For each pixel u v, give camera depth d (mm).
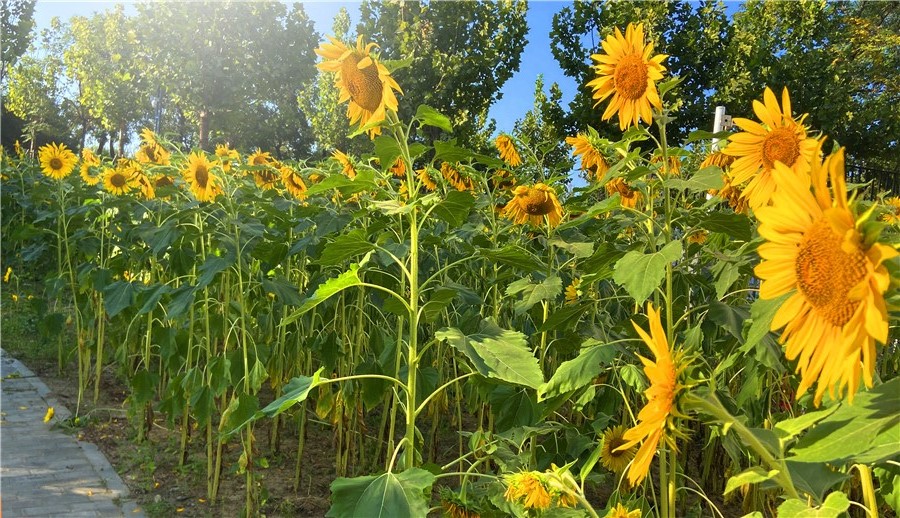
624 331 3152
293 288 3814
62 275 5699
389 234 4000
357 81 2455
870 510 1335
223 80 23641
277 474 4328
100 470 4207
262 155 6305
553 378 2207
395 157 2584
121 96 26016
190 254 4516
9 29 21953
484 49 15578
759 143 2039
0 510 3576
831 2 15852
